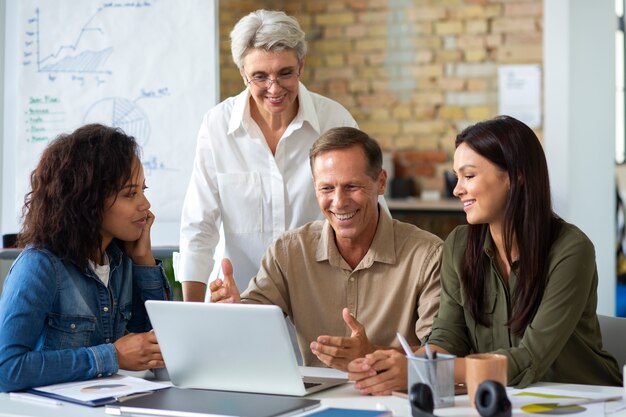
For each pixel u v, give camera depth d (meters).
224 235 3.27
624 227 5.46
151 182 4.00
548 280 2.32
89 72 4.04
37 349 2.41
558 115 4.41
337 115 3.28
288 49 2.92
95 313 2.48
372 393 2.17
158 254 3.96
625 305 5.31
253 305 2.11
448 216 6.65
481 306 2.43
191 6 3.96
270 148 3.21
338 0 7.71
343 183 2.52
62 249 2.41
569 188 4.41
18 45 4.08
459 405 2.01
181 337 2.24
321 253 2.69
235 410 2.00
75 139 2.43
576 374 2.40
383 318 2.65
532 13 7.29
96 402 2.10
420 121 7.59
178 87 3.97
